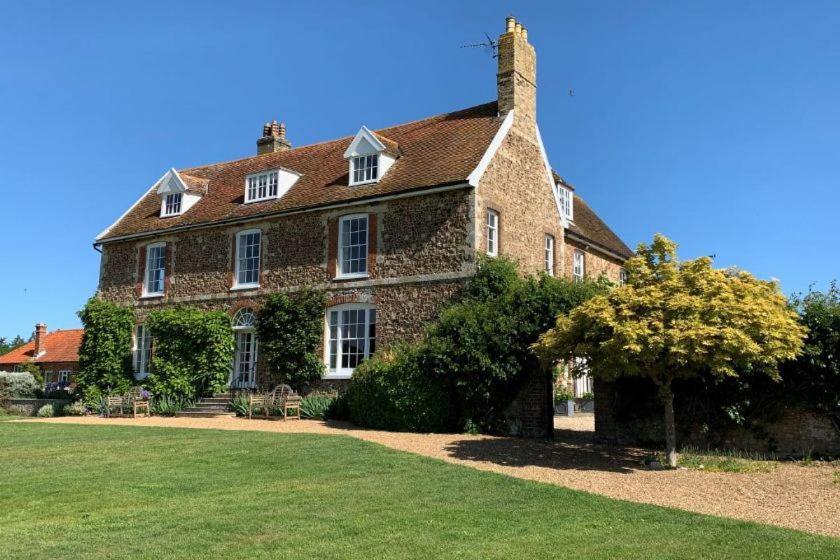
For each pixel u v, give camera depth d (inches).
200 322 858.8
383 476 404.5
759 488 393.7
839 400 476.7
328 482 385.7
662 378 474.6
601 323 450.0
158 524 289.7
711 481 414.6
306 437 561.0
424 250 723.4
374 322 754.2
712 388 523.2
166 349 883.4
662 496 376.5
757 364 478.0
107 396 913.5
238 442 535.5
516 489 375.6
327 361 778.8
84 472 414.3
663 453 512.7
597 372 474.3
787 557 258.1
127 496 346.3
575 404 943.7
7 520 297.9
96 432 629.3
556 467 459.5
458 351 602.2
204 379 857.5
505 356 597.3
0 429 673.0
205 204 967.0
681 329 429.4
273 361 803.4
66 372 1754.4
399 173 779.4
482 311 622.5
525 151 810.8
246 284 868.0
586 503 347.3
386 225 756.0
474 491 368.2
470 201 702.5
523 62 818.2
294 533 277.4
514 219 770.8
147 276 973.8
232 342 867.4
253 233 874.8
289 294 818.2
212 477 398.3
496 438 580.4
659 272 476.7
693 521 313.3
